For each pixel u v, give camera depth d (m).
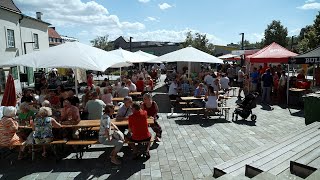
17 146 6.71
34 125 6.57
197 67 25.73
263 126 9.68
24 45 22.86
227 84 15.96
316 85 17.42
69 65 7.66
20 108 7.78
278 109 13.01
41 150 7.23
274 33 47.94
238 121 10.48
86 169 6.15
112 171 6.02
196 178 5.59
